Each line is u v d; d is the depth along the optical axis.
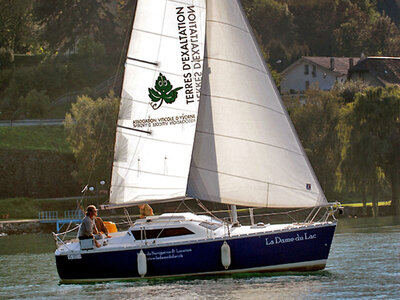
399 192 131.38
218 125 52.91
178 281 50.47
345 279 50.78
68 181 176.25
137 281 51.22
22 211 154.88
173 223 51.38
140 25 52.97
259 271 51.06
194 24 53.12
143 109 53.12
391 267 56.72
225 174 52.69
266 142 52.41
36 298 48.72
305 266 51.25
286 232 50.75
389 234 86.44
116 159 53.00
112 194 53.22
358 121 131.50
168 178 53.16
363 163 128.38
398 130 131.25
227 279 50.41
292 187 51.97
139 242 51.44
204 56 53.31
